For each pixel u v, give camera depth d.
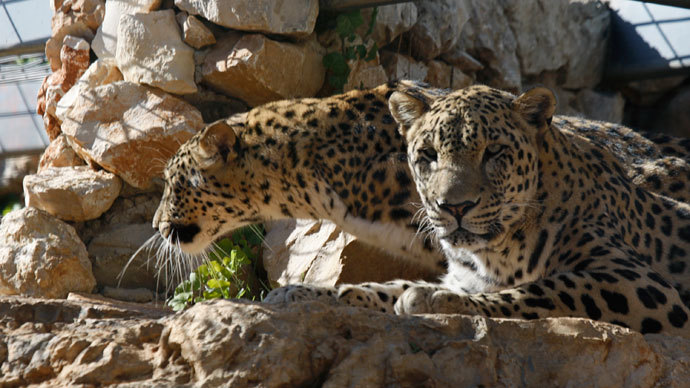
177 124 15.37
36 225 15.24
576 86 23.92
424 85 13.05
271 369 6.82
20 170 22.39
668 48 23.44
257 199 12.58
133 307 11.27
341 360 7.08
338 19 15.97
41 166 17.31
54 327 8.12
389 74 17.80
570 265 9.99
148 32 15.70
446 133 9.68
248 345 6.96
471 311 8.68
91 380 7.05
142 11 16.17
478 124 9.63
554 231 10.26
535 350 7.46
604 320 8.98
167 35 15.68
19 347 7.49
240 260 14.89
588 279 9.16
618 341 7.54
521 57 21.61
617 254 9.70
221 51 15.64
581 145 11.73
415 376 7.05
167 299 15.74
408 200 11.80
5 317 8.37
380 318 7.44
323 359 7.05
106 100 15.95
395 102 10.75
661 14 23.53
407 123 10.72
